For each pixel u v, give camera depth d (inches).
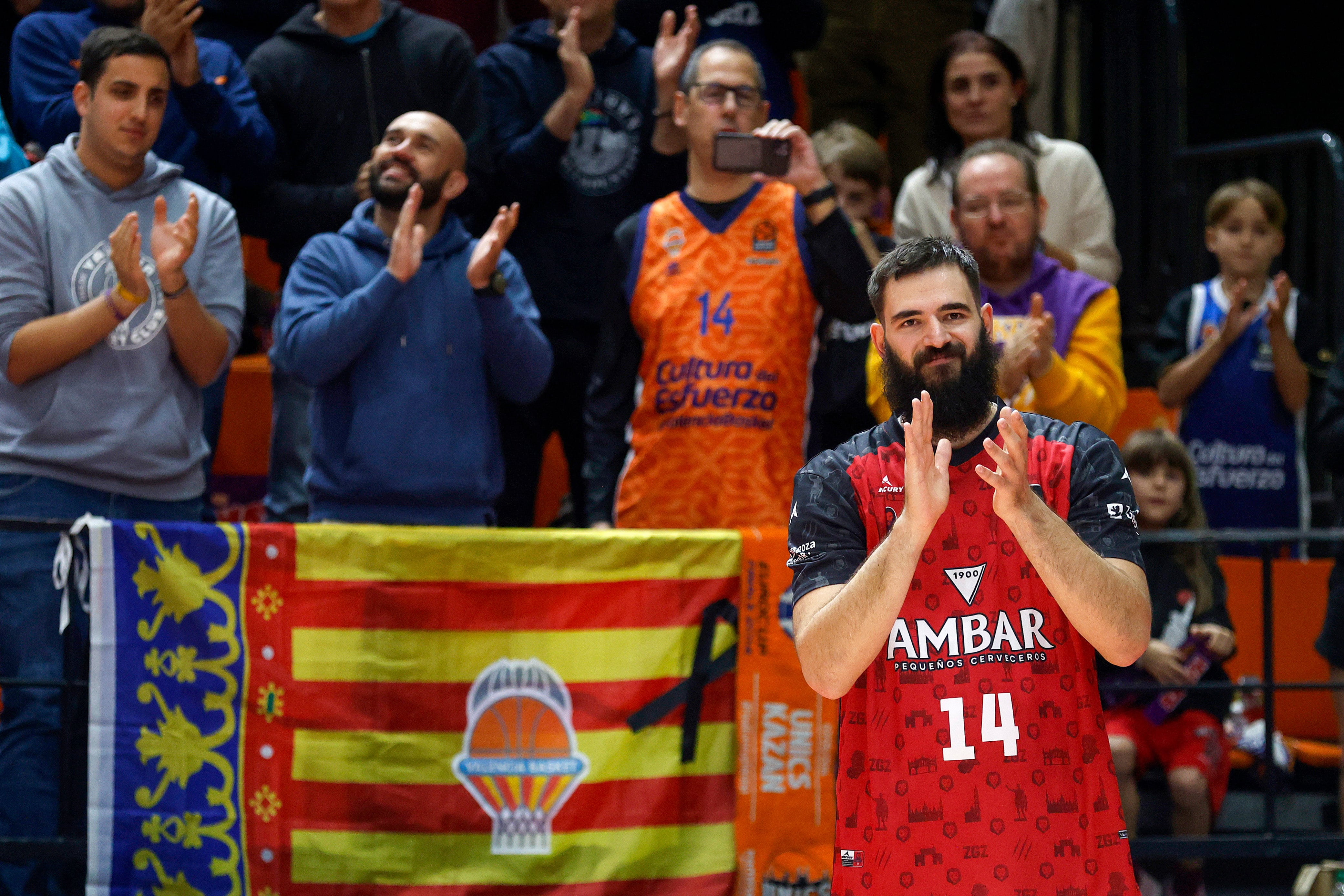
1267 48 1071.0
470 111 635.5
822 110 838.5
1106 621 284.8
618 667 478.9
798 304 542.0
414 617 470.3
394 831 463.5
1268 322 675.4
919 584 309.4
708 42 704.4
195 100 573.9
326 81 626.2
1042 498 310.7
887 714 308.5
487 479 530.6
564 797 472.4
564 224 645.3
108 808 454.0
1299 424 687.7
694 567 486.0
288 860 458.9
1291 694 675.4
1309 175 1017.5
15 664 469.7
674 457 534.6
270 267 775.1
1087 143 905.5
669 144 630.5
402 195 524.1
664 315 542.6
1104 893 296.2
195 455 523.8
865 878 307.3
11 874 461.4
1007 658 304.3
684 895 473.1
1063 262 636.1
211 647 461.7
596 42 660.1
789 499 536.1
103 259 508.4
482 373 531.2
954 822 300.0
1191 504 601.6
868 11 831.1
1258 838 518.3
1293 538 525.7
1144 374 825.5
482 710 471.5
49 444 490.6
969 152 566.3
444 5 825.5
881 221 686.5
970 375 305.7
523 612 476.1
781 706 486.3
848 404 587.5
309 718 463.2
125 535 460.1
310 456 564.1
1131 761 560.1
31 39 604.7
